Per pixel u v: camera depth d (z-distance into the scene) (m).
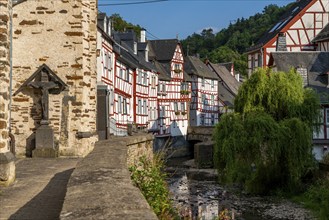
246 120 27.34
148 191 9.73
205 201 25.66
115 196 4.99
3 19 9.83
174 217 10.32
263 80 29.52
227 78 83.50
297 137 26.58
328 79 37.72
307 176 28.33
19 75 16.80
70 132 16.70
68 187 5.78
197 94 68.56
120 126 39.53
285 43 45.06
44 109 16.39
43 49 16.80
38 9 16.81
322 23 46.38
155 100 54.84
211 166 42.62
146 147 18.06
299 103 29.14
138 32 70.38
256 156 26.75
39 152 16.34
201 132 60.97
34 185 10.28
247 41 128.12
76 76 16.77
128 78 43.59
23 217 7.39
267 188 27.69
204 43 138.25
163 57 61.38
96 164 7.75
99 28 30.05
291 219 21.75
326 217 21.09
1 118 10.00
